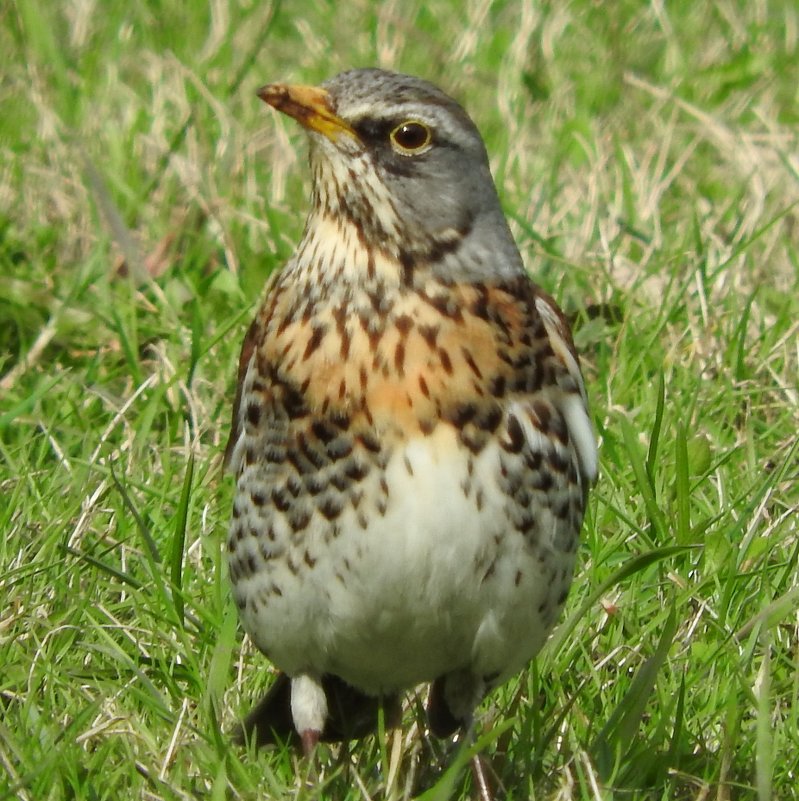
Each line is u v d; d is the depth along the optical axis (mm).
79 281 14578
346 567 9062
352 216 9203
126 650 10688
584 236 15773
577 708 10070
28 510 11570
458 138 9320
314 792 8898
